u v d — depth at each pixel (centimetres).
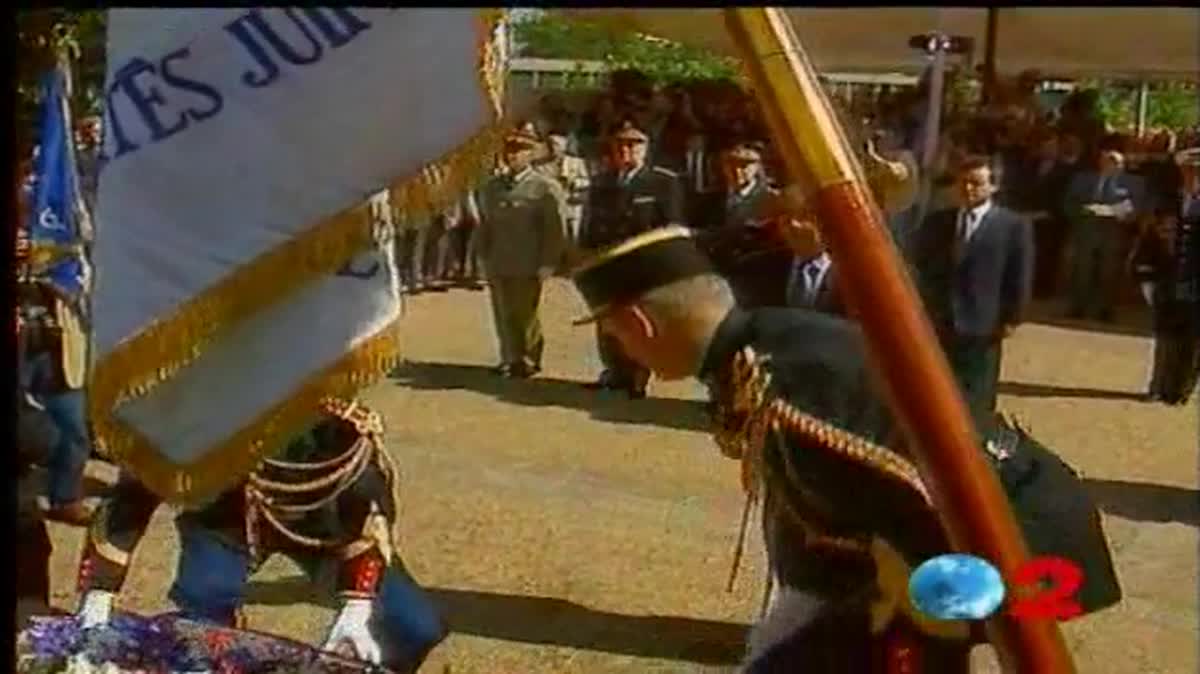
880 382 162
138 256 206
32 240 407
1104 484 665
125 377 207
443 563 530
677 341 229
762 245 409
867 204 158
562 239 902
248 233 206
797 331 224
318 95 204
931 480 162
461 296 1254
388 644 325
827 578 229
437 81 206
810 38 938
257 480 304
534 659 444
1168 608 498
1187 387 856
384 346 227
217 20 203
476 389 863
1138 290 1141
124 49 204
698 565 534
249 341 222
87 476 591
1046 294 1159
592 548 552
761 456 227
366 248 213
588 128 1169
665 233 233
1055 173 1146
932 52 988
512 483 647
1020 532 193
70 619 277
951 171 714
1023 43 995
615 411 808
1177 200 957
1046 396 870
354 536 307
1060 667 170
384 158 206
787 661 232
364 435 307
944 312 524
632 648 455
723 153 958
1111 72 998
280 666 274
